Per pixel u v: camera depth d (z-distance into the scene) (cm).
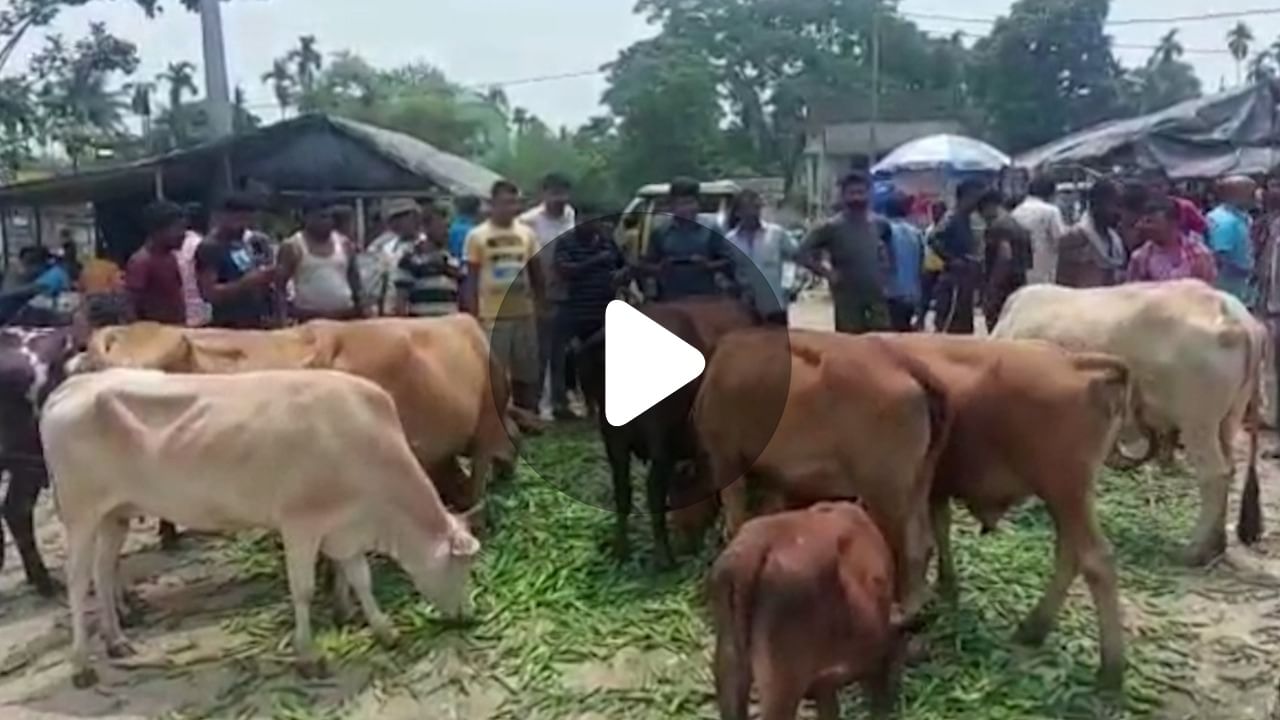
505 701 531
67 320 954
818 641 404
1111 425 542
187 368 645
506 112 5434
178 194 1708
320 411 556
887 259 985
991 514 571
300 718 525
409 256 1059
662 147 4578
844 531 427
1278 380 924
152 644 609
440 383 691
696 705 514
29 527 685
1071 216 1808
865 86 5628
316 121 1681
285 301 882
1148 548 704
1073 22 5866
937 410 539
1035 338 717
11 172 2339
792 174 5047
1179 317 675
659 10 5716
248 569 713
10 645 621
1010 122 5875
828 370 549
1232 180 1083
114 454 554
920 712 501
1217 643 577
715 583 412
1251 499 718
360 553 578
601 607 607
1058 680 528
